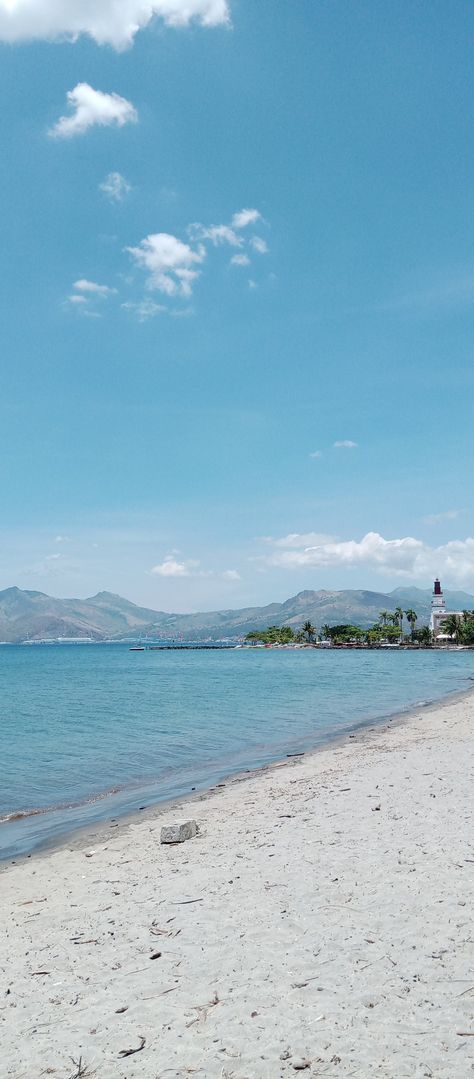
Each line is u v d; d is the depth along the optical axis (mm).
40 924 9070
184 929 8219
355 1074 5074
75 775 22109
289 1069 5195
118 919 8891
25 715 42656
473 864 9750
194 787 19422
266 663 139500
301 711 41656
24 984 7055
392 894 8766
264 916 8406
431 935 7410
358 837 11844
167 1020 6078
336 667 110938
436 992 6184
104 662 176125
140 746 28297
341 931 7723
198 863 11359
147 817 15898
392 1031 5617
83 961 7551
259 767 22234
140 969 7184
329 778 18750
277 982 6621
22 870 12148
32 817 16578
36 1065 5492
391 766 19859
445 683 66125
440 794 15086
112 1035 5895
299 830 12883
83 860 12570
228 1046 5570
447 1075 4984
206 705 47188
